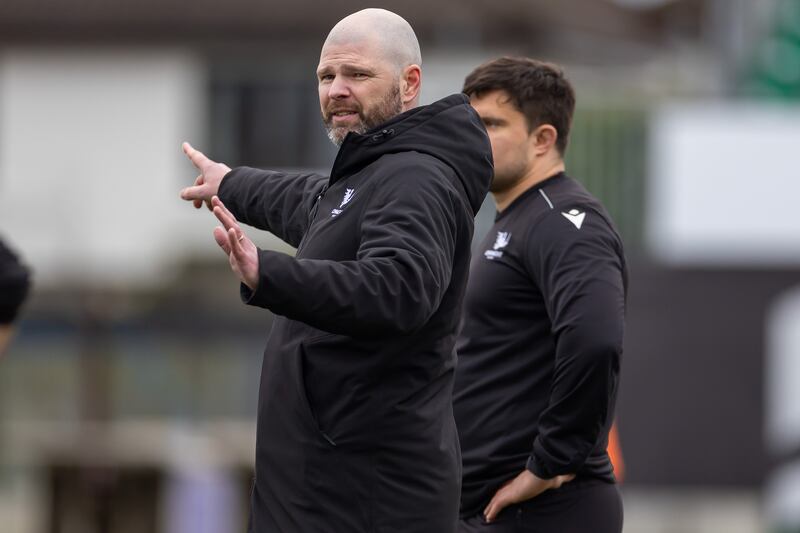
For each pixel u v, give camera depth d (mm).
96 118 54781
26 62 54750
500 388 13602
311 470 10680
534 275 13344
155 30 53656
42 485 29531
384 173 10523
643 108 33688
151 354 52344
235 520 29359
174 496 29453
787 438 30094
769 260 30328
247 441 30719
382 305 9633
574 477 13430
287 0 53969
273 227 12703
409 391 10664
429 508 10727
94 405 41625
